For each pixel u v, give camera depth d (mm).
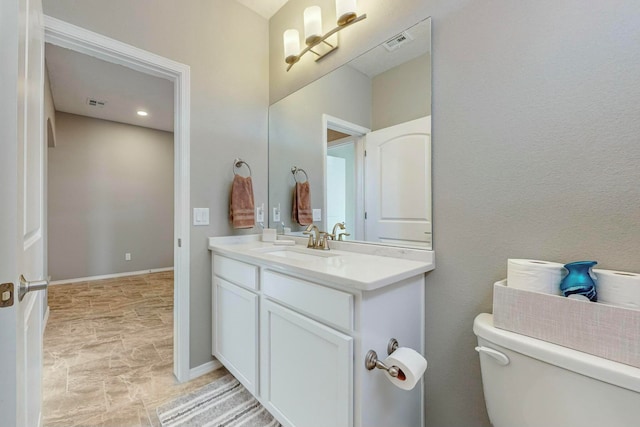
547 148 930
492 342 858
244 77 2018
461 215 1140
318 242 1712
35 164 953
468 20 1115
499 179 1037
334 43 1674
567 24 890
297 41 1777
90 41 1414
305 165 1883
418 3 1282
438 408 1205
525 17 973
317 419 1069
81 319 2715
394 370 919
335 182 1694
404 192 1350
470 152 1111
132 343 2217
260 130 2111
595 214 844
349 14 1418
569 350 720
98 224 4391
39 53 1000
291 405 1191
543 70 937
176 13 1701
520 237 988
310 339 1096
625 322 650
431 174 1234
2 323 555
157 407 1480
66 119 4098
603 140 830
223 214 1899
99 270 4398
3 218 561
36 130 964
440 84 1203
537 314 784
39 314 1051
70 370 1823
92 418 1397
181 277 1722
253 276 1414
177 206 1751
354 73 1568
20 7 623
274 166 2119
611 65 816
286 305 1217
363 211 1547
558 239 909
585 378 679
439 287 1202
